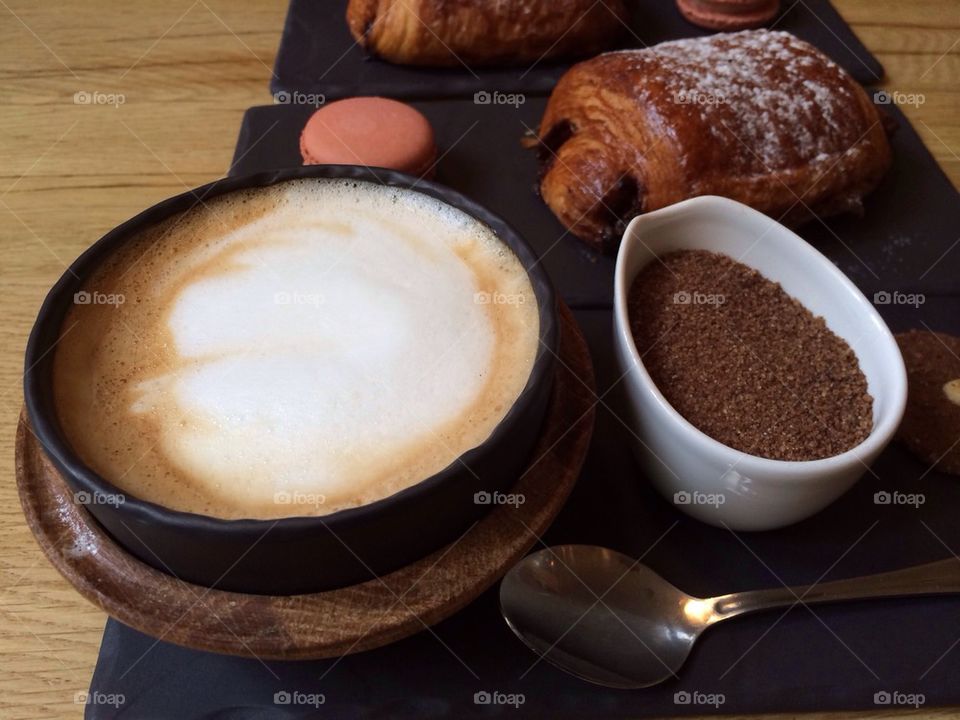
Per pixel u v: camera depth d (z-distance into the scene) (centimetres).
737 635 17
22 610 18
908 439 20
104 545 15
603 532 18
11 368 22
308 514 14
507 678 16
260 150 28
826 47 32
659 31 33
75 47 32
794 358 19
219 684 16
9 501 19
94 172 27
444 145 28
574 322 18
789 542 18
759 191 24
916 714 16
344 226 18
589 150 25
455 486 13
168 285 17
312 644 14
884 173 26
